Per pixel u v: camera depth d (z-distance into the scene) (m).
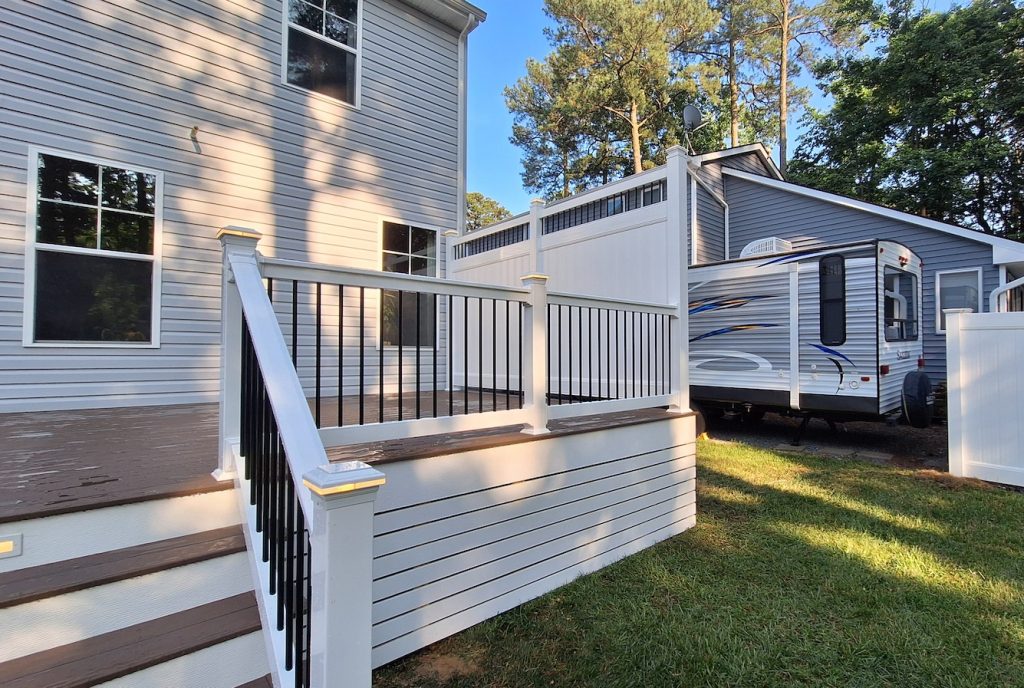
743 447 6.64
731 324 7.22
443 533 2.38
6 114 3.85
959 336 4.99
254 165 5.07
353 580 1.19
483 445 2.54
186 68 4.67
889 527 3.71
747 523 3.87
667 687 2.03
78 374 4.11
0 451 2.56
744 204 11.32
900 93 14.28
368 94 5.91
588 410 3.12
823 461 5.79
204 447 2.67
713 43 20.72
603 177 21.61
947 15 13.86
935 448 6.54
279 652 1.52
